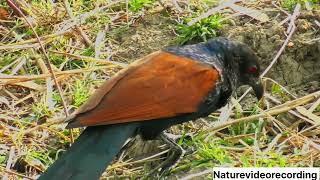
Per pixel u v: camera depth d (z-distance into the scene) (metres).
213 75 9.87
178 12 13.27
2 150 10.65
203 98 9.73
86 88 11.74
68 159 8.80
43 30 13.15
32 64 12.40
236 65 10.57
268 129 11.09
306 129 10.98
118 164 10.40
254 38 12.45
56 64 12.47
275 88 11.79
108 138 9.02
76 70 11.88
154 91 9.31
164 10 13.32
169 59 9.73
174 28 12.99
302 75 12.13
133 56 12.57
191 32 12.66
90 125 8.85
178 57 9.82
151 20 13.23
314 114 11.24
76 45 12.84
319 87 11.90
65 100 11.59
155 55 9.80
